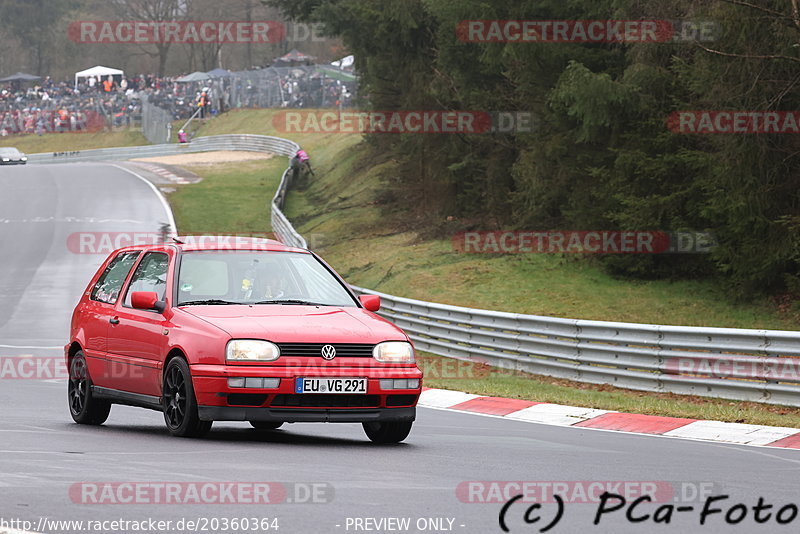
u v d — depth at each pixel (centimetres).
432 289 9838
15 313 9831
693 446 3606
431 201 13362
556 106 9225
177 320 3334
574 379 6028
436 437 3628
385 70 13525
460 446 3353
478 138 11731
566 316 8544
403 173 13712
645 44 8912
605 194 9300
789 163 8219
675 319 8288
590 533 2042
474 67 11100
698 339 5369
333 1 13100
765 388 4956
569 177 9750
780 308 8256
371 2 12481
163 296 3488
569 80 8925
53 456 2827
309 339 3181
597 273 9712
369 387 3195
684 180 8925
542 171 10006
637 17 8975
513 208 11200
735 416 4419
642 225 8944
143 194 18175
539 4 9725
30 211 16662
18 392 5059
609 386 5806
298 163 19888
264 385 3117
